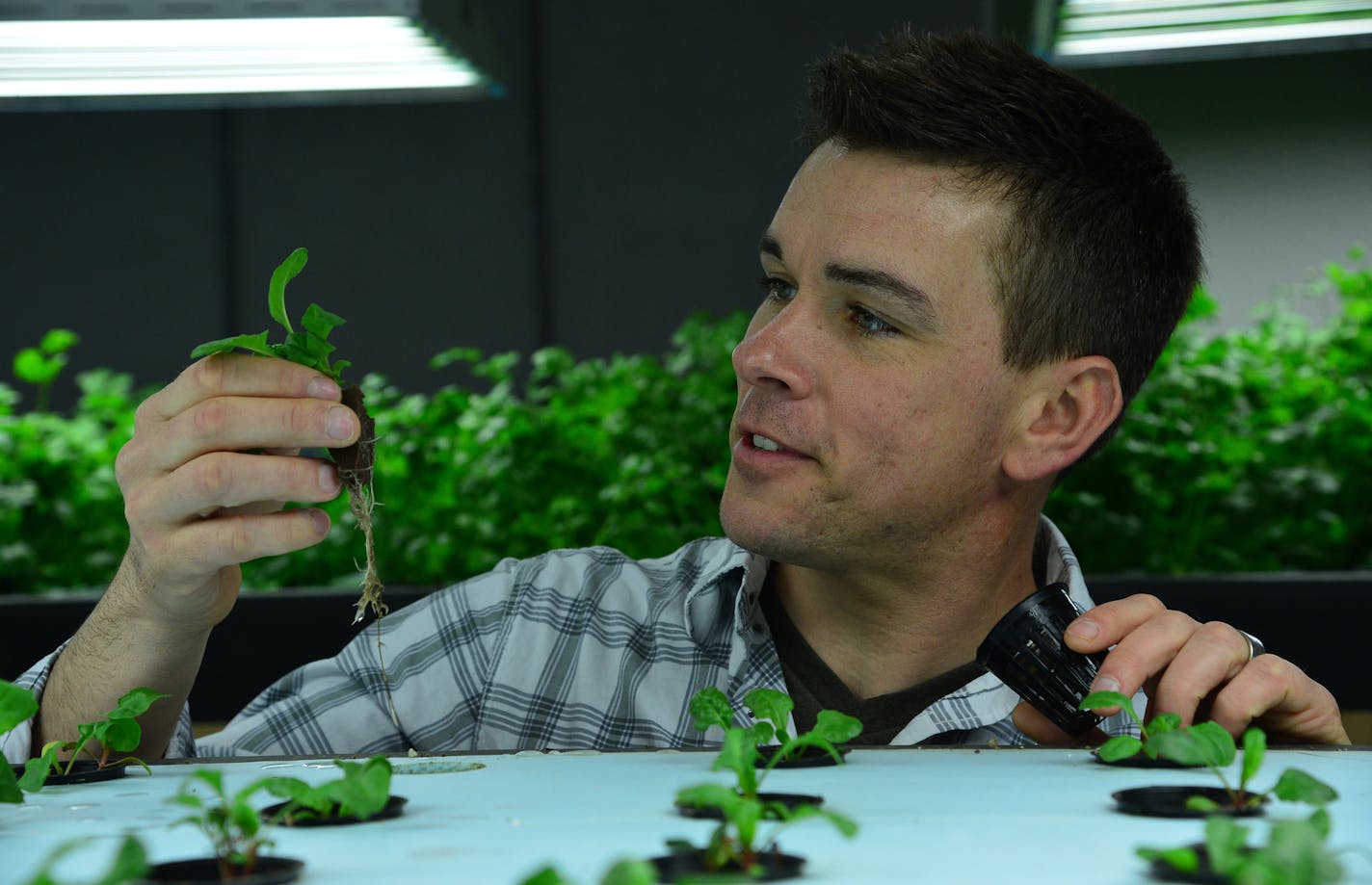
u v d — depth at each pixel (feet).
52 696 3.01
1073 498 6.59
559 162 13.60
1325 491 6.66
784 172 13.37
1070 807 2.22
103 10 5.99
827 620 3.31
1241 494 6.73
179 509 2.77
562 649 3.56
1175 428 6.73
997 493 3.17
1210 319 8.11
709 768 2.52
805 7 13.25
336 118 13.69
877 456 3.02
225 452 2.76
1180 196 3.35
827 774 2.45
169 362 13.79
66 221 13.75
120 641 2.96
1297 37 6.02
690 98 13.44
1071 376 3.14
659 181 13.53
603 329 13.64
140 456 2.81
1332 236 12.32
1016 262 3.05
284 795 2.12
